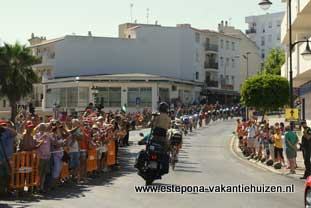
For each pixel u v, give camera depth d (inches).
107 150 766.5
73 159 629.9
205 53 3437.5
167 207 472.1
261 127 1008.9
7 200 502.6
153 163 581.3
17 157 523.8
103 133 751.7
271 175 781.3
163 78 2600.9
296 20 1282.0
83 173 659.4
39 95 2974.9
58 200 506.0
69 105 2632.9
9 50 1855.3
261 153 985.5
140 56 3024.1
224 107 2664.9
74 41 2945.4
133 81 2586.1
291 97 925.8
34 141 543.8
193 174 768.3
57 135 585.6
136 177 709.3
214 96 3363.7
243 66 3848.4
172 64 3053.6
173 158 830.5
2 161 494.0
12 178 520.4
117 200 509.0
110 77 2588.6
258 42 5073.8
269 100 1427.2
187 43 3174.2
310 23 1323.8
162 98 2623.0
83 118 807.1
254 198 544.7
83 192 562.9
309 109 1526.8
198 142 1467.8
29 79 1897.1
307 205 446.9
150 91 2586.1
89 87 2571.4
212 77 3474.4
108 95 2583.7
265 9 904.9
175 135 833.5
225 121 2405.3
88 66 2947.8
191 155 1127.6
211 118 2342.5
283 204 506.3
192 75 3223.4
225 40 3641.7
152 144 585.6
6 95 1861.5
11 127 510.6
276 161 882.8
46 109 2770.7
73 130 629.6
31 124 546.6
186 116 1825.8
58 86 2716.5
